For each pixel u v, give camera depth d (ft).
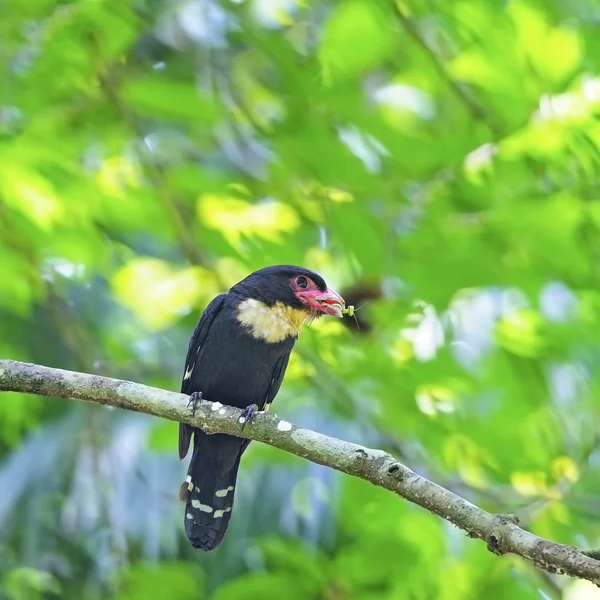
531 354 39.09
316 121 39.40
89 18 35.70
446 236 38.40
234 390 34.42
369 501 36.50
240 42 43.86
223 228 40.27
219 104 40.88
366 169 38.83
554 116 35.81
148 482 42.45
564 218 36.40
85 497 42.68
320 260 41.88
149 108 38.45
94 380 27.58
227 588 33.24
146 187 38.96
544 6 38.45
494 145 37.58
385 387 39.68
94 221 39.68
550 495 38.01
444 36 40.75
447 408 39.60
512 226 37.01
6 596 41.65
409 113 41.98
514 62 36.60
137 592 34.24
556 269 38.19
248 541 41.55
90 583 42.11
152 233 40.75
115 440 43.34
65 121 39.24
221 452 32.65
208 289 43.86
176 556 41.37
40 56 36.60
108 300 46.06
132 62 43.73
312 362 40.42
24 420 45.88
